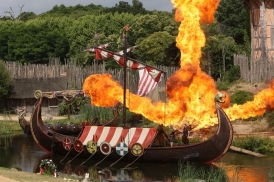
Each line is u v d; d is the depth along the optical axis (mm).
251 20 139125
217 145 79312
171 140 84125
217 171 74062
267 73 124500
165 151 81250
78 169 79562
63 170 78688
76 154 86812
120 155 82250
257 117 104188
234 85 129000
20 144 100812
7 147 97812
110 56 92938
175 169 78688
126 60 90375
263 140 89688
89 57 175625
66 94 99062
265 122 100812
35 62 191875
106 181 64438
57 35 196750
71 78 146000
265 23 132375
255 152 87688
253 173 74062
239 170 76000
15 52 191125
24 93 139125
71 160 85250
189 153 80688
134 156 82188
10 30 197750
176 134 95625
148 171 77688
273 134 95250
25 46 191125
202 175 71938
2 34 196500
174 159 81188
